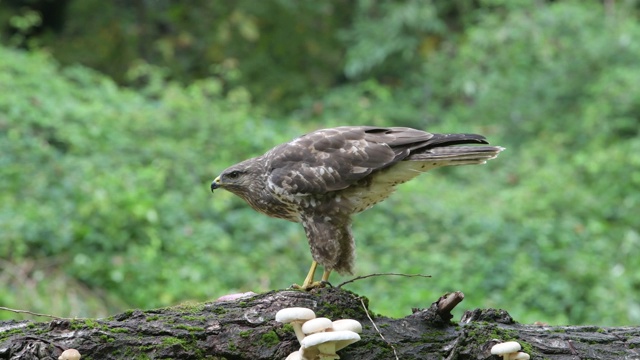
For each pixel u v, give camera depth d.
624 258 15.07
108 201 13.70
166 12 23.69
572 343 6.00
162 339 5.73
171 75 22.66
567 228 15.62
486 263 14.34
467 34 22.50
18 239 12.97
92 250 13.26
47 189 14.24
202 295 12.85
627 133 18.77
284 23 23.86
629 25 20.22
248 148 16.72
